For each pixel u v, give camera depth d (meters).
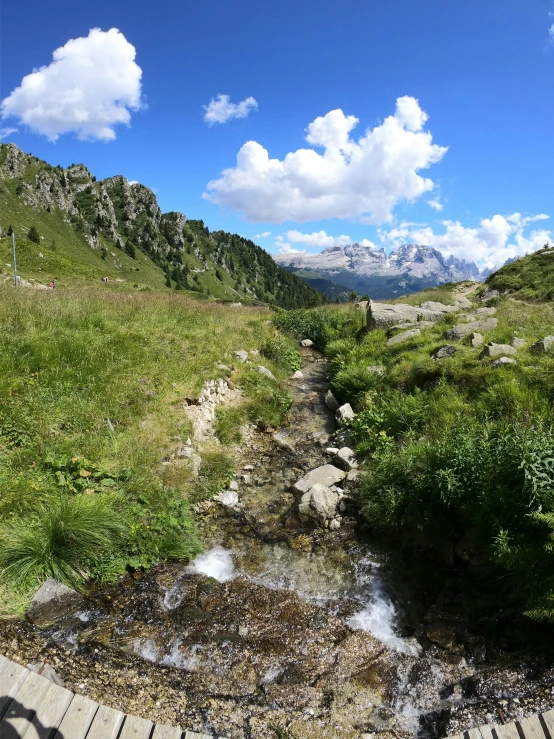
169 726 3.57
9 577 4.75
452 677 4.41
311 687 4.29
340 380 12.29
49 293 13.93
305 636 4.91
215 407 9.98
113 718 3.57
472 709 4.04
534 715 3.71
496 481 5.62
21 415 6.90
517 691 4.14
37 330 9.56
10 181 164.12
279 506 7.50
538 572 4.73
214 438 9.09
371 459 8.21
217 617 5.07
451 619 5.10
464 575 5.64
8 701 3.57
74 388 8.03
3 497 5.56
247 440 9.68
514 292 25.67
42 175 172.00
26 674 3.82
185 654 4.54
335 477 8.05
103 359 9.07
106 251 173.75
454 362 9.73
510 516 5.34
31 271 49.06
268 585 5.70
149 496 6.57
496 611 5.00
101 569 5.34
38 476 6.07
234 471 8.36
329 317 21.20
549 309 15.13
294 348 17.62
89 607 4.95
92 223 193.25
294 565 6.12
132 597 5.21
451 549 5.93
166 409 8.50
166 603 5.20
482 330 11.92
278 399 11.54
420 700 4.19
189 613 5.08
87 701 3.67
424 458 6.75
